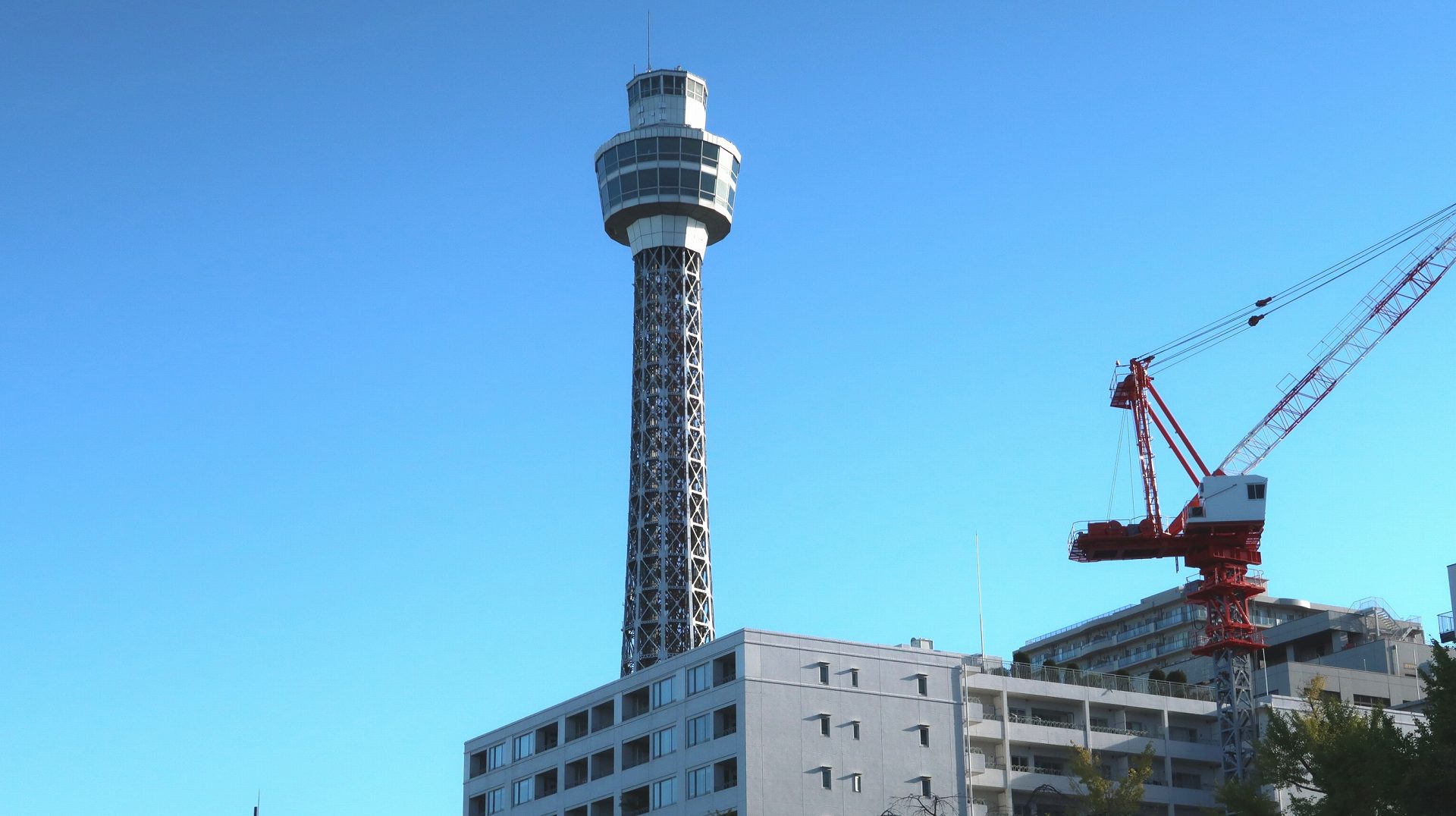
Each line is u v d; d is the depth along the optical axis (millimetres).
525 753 186500
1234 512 179625
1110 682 175875
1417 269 191125
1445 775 76750
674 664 165750
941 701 162750
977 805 159625
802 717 155500
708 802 155375
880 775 156500
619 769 169250
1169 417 190250
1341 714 98500
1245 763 171625
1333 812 85000
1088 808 147750
